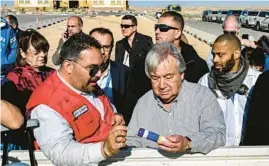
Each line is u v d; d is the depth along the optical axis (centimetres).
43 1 9050
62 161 238
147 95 314
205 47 2173
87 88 258
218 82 385
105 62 459
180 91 297
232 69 379
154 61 283
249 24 4056
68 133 247
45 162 259
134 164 263
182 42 468
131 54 681
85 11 8444
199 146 258
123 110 459
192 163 265
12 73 371
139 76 436
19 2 9012
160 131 303
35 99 255
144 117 309
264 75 372
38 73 381
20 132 272
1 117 238
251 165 267
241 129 389
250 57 544
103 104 279
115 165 262
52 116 248
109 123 275
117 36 2753
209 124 289
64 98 253
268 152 266
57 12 7950
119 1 9519
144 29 3478
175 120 297
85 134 257
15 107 245
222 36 382
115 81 467
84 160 233
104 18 5394
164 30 452
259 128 370
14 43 587
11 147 284
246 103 388
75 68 252
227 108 389
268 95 365
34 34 381
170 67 283
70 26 679
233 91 385
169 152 262
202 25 4647
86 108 257
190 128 296
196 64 446
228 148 266
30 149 249
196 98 296
